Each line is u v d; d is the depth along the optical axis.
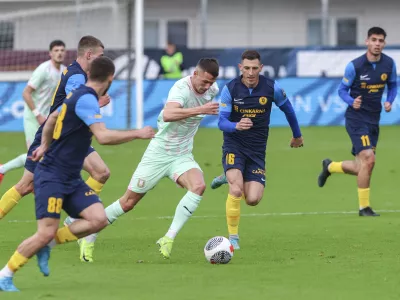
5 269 14.67
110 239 21.08
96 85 14.76
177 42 66.12
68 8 53.94
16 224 23.45
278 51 52.69
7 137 48.06
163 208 26.62
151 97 51.66
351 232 21.89
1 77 51.62
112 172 34.62
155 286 15.10
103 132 14.29
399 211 25.75
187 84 18.41
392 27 64.94
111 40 54.78
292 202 27.70
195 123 18.72
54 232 14.68
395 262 17.44
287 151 41.41
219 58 52.19
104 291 14.66
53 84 27.30
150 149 18.72
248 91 19.67
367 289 14.77
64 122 14.59
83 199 15.00
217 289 14.82
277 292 14.55
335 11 65.38
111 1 53.72
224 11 65.38
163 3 65.81
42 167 14.82
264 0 65.31
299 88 52.94
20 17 53.91
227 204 19.52
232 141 19.84
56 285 15.24
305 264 17.33
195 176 18.41
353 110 25.39
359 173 24.98
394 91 25.88
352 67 25.16
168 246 18.03
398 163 37.31
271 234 21.77
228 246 17.50
